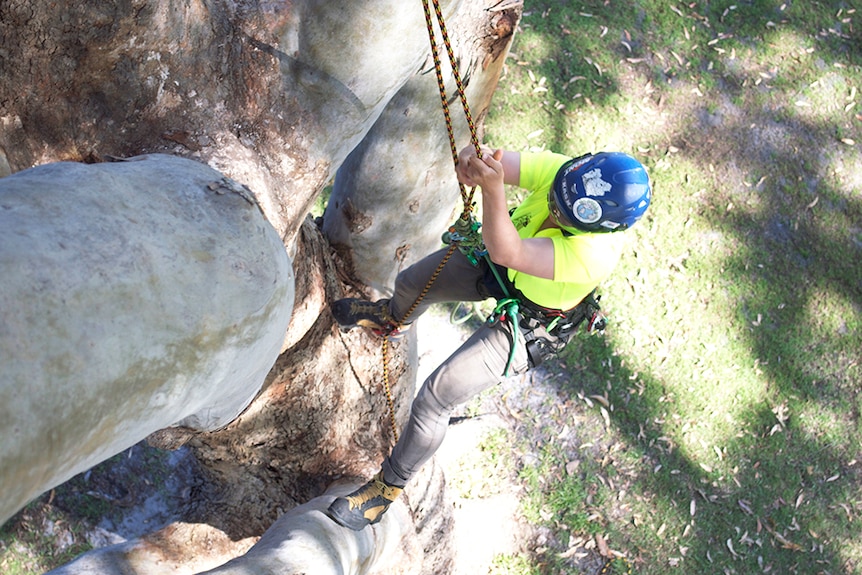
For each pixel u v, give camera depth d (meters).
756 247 8.07
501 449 6.86
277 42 2.61
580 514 6.75
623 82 8.59
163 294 1.70
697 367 7.45
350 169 4.26
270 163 2.79
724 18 9.22
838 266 8.13
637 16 8.98
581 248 2.92
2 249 1.42
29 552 5.74
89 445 1.55
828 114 8.88
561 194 2.82
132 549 4.37
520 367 3.31
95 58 2.38
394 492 3.68
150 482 6.15
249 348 2.08
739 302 7.78
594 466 6.95
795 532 7.00
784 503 7.08
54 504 5.88
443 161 4.23
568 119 8.28
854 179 8.60
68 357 1.42
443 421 3.44
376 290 4.84
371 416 4.68
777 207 8.30
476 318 7.27
